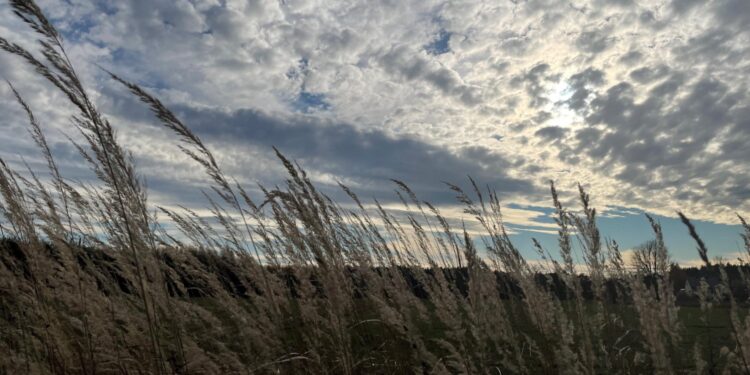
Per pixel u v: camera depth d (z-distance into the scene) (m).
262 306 3.40
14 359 3.10
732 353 2.93
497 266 4.07
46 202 3.42
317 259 2.63
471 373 2.72
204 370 2.95
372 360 3.34
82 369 3.15
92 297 3.33
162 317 3.27
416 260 3.93
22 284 3.42
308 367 3.08
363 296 3.92
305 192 2.75
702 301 3.33
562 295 3.80
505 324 3.50
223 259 4.06
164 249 3.63
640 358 3.06
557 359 3.05
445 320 2.97
